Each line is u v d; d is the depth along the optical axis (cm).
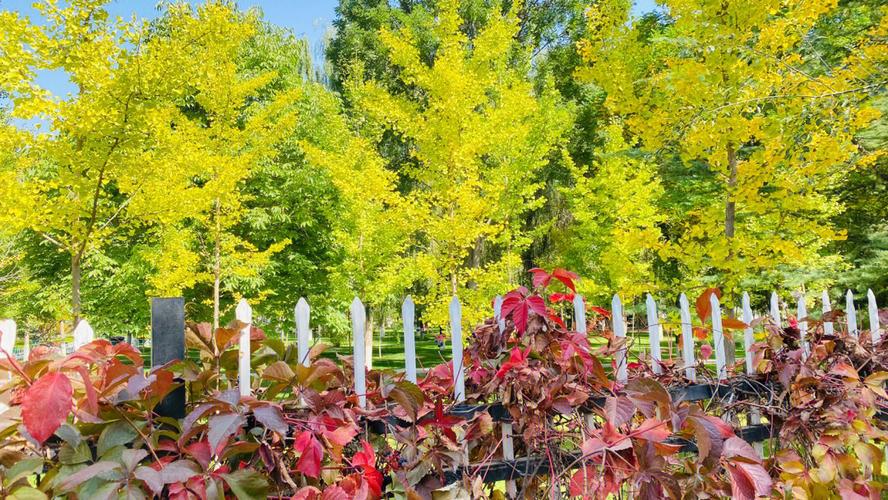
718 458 148
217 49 859
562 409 166
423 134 831
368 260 1107
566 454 169
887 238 860
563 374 168
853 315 251
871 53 512
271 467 136
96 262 1246
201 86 844
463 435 166
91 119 573
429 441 158
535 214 1734
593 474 158
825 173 562
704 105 543
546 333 172
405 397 148
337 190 1315
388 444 156
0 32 512
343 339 1440
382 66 1977
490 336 184
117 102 595
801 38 541
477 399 177
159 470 124
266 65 1535
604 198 1175
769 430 212
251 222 1319
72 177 602
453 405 170
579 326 195
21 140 577
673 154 705
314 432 137
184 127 860
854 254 971
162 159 696
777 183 559
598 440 154
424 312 819
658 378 208
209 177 962
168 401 144
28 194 577
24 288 1245
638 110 603
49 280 1349
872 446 198
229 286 1211
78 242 639
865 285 844
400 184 1805
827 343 222
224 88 884
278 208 1359
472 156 823
